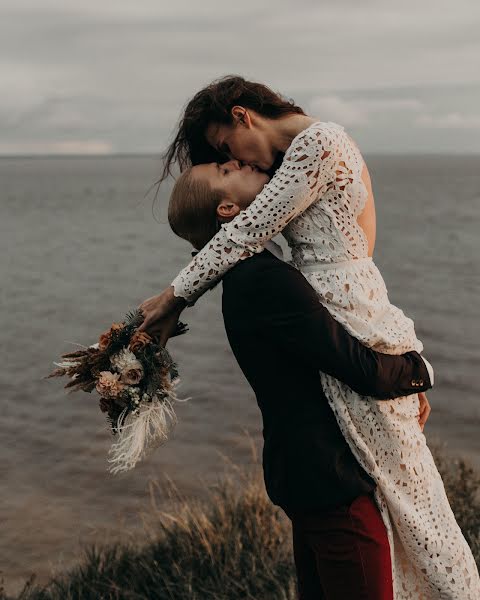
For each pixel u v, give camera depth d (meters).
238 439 8.52
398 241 35.09
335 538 2.03
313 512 2.05
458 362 12.40
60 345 14.74
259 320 1.98
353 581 2.02
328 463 2.00
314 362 1.95
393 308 2.11
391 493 2.04
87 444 8.59
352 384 1.95
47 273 26.38
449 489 4.48
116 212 64.38
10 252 33.38
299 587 2.34
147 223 52.03
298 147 1.99
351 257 2.04
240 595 3.81
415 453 2.10
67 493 7.09
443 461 4.95
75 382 2.23
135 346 2.13
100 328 16.61
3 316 17.97
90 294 21.56
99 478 7.45
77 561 5.34
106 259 30.73
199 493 6.83
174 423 2.22
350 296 2.01
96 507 6.72
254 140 2.10
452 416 9.16
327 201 2.03
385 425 2.03
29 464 7.96
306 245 2.08
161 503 6.69
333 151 1.98
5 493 7.11
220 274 2.05
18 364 12.97
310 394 2.04
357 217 2.05
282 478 2.08
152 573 4.02
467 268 25.39
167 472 7.48
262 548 4.11
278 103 2.14
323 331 1.93
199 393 10.56
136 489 7.10
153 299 2.17
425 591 2.18
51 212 64.94
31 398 10.62
